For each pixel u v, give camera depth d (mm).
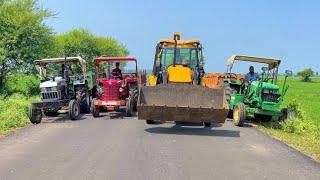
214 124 16188
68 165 8992
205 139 12562
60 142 11797
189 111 13531
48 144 11500
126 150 10594
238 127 15734
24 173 8352
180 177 8062
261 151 10859
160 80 17219
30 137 12766
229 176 8227
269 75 18656
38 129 14625
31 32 32344
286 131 16453
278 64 18344
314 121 21234
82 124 15922
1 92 30594
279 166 9188
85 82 19703
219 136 13234
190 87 14570
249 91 17766
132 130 14195
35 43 33031
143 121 16797
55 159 9586
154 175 8172
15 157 9836
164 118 13867
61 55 42062
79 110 18828
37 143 11672
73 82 19188
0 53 30531
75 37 53562
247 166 9109
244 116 15859
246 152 10656
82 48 53375
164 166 8914
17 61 32406
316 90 61031
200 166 8984
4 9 32125
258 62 18688
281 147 11547
